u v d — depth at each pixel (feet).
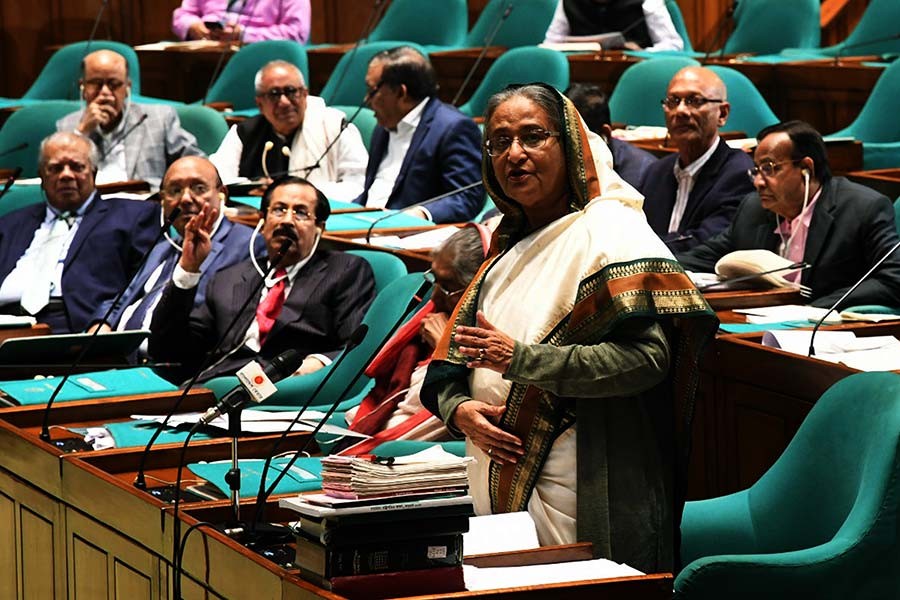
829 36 67.36
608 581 15.11
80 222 39.22
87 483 20.66
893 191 41.39
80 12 75.56
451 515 15.07
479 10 76.48
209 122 53.98
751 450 25.77
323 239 36.73
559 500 18.17
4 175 50.62
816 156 31.89
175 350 31.63
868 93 52.95
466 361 19.02
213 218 35.35
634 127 50.85
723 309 30.19
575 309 18.10
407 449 23.61
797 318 28.78
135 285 36.73
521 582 15.53
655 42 63.41
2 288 38.91
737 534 20.51
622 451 18.04
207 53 66.54
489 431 18.39
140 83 67.51
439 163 44.42
